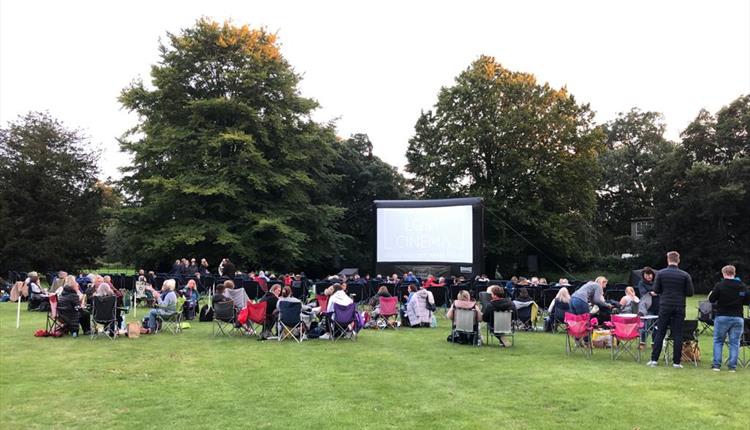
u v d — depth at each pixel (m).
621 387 6.83
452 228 22.69
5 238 30.12
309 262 35.72
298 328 11.00
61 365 8.06
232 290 12.05
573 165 34.19
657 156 46.94
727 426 5.23
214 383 6.96
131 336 10.88
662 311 8.23
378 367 8.09
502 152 34.19
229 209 27.69
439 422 5.32
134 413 5.61
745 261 32.81
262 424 5.25
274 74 29.75
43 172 31.88
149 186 27.30
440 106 36.00
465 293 10.63
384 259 23.47
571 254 36.44
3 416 5.50
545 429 5.12
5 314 14.40
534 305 12.72
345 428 5.13
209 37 28.75
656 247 36.78
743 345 8.52
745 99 34.62
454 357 9.02
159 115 28.50
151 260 28.39
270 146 29.11
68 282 10.94
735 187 31.06
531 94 34.84
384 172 39.00
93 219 33.25
